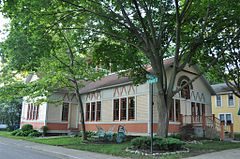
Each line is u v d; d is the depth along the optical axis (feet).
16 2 37.96
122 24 47.60
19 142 65.00
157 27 53.57
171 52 76.69
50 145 57.21
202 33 49.47
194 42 50.60
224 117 124.36
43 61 60.85
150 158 36.32
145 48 50.39
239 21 49.01
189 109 82.07
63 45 63.36
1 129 137.08
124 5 49.83
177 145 42.88
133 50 57.31
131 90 77.10
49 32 46.70
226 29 54.13
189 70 84.69
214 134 71.92
